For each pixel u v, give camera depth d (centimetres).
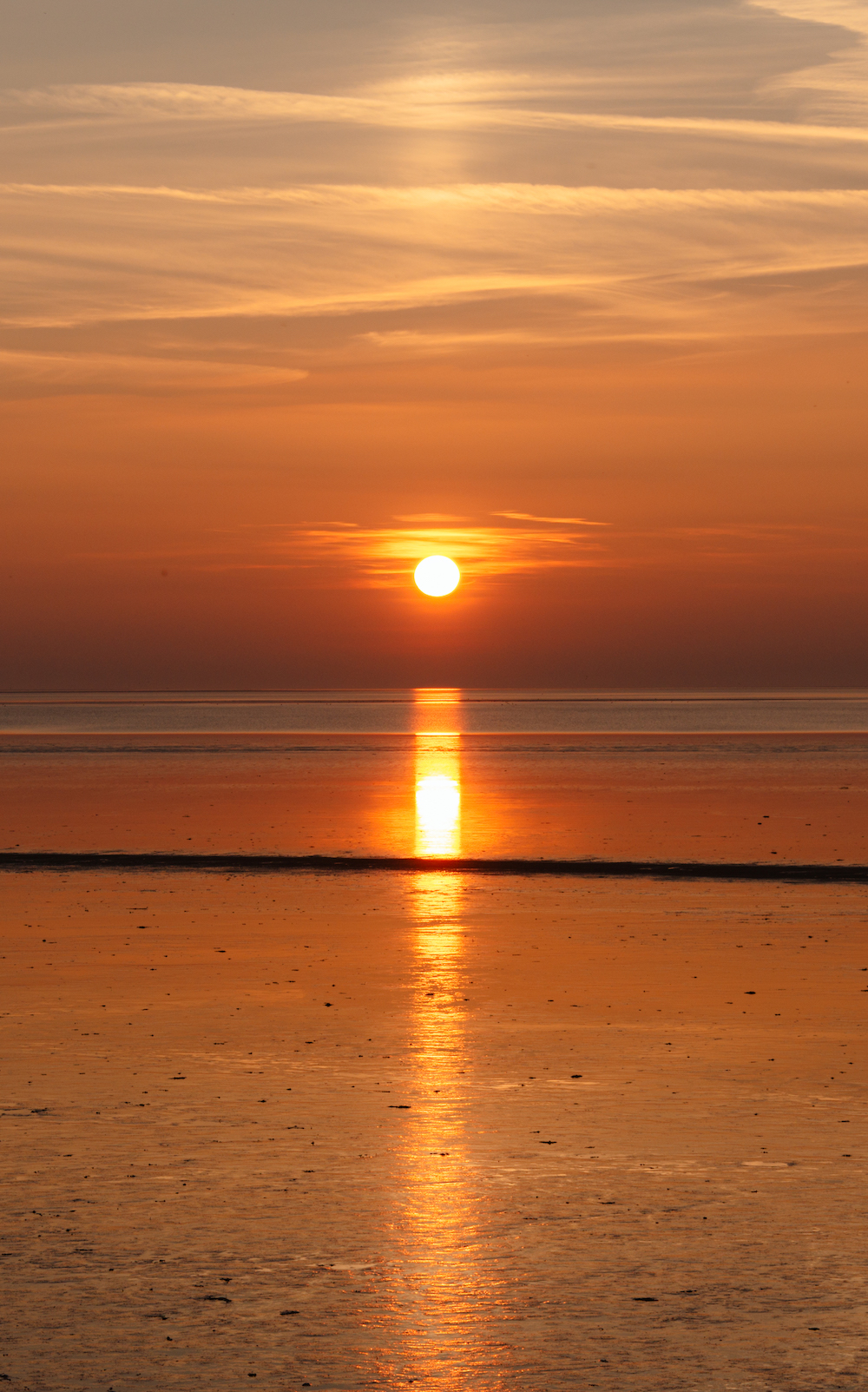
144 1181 1551
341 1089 1945
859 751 14462
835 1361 1109
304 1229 1402
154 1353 1128
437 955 3105
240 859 5044
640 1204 1471
